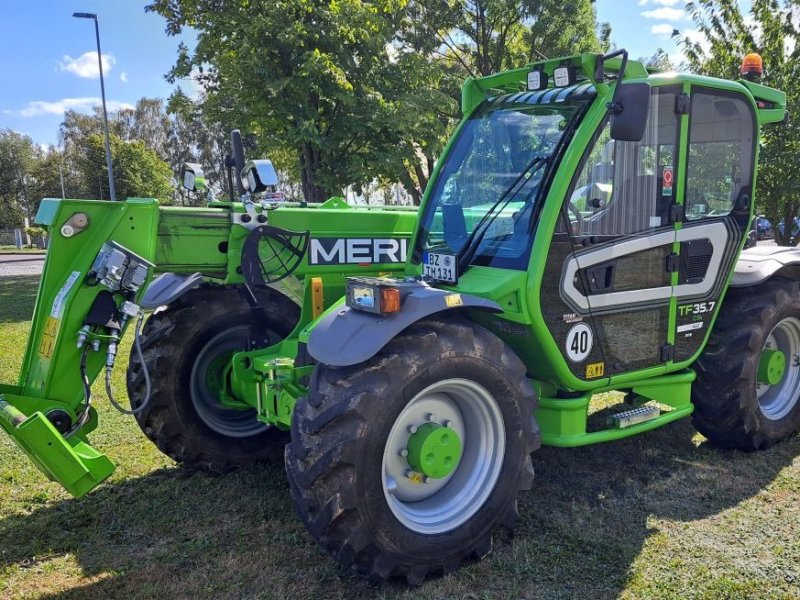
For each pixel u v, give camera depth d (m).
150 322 3.87
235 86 11.27
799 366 4.29
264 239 3.60
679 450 4.10
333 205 4.38
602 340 3.24
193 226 3.42
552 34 17.27
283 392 3.20
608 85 3.04
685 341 3.62
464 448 2.92
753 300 3.93
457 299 2.68
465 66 18.14
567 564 2.82
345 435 2.44
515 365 2.87
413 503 2.81
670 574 2.74
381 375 2.51
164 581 2.75
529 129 3.22
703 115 3.47
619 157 3.16
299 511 2.56
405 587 2.65
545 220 2.95
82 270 2.86
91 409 2.96
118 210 2.95
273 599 2.60
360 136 11.70
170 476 3.88
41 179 57.06
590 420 4.50
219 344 3.98
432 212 3.50
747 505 3.36
